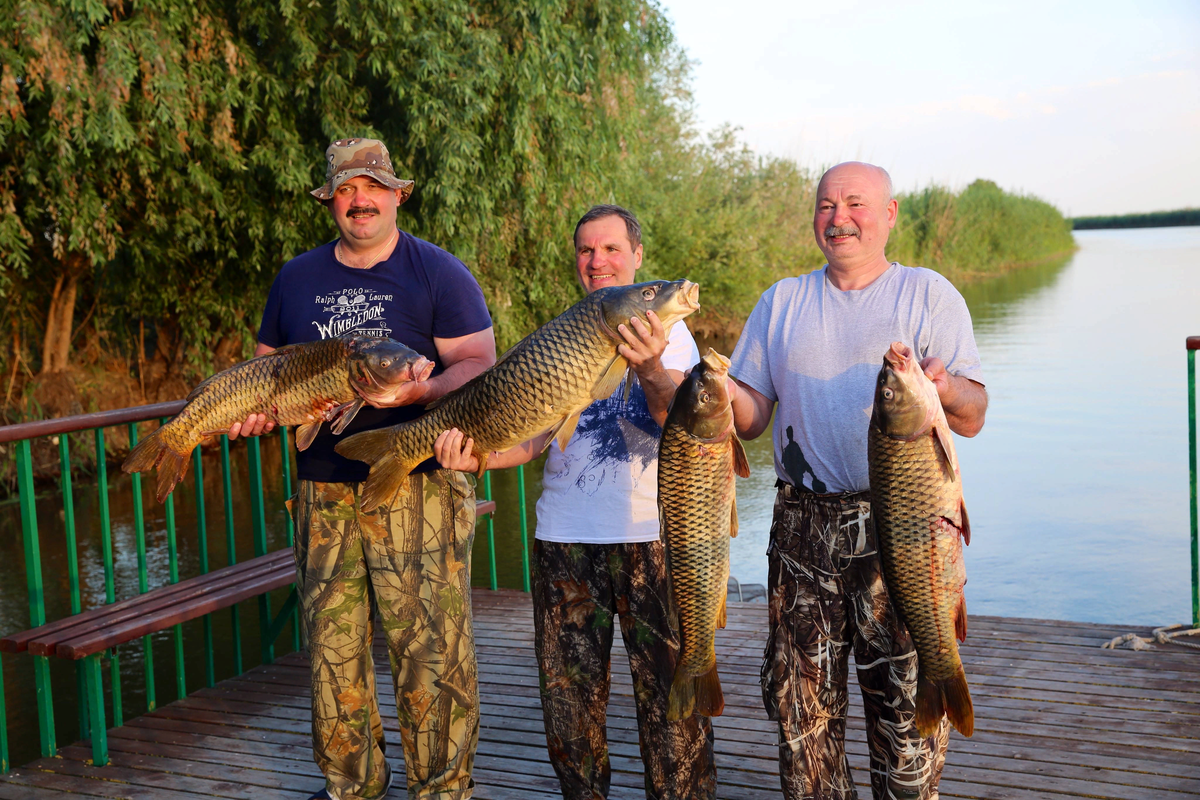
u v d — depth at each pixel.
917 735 2.64
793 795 2.75
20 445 3.88
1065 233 76.06
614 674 4.53
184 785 3.66
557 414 2.43
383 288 3.12
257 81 11.34
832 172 2.72
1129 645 4.50
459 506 3.13
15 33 9.52
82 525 11.23
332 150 3.06
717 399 2.33
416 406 3.10
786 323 2.81
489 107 12.40
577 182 14.13
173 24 10.37
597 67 14.23
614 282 3.02
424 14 11.62
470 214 12.70
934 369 2.45
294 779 3.69
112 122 9.62
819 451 2.71
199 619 8.22
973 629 4.88
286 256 12.58
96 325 15.43
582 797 2.94
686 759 2.85
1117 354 20.62
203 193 12.14
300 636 5.18
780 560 2.79
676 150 29.28
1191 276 42.47
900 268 2.72
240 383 2.93
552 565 2.91
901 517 2.35
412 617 3.06
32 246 12.72
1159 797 3.23
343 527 3.09
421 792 3.11
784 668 2.76
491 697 4.36
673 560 2.46
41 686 3.88
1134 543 8.75
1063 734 3.70
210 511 11.66
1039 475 11.41
